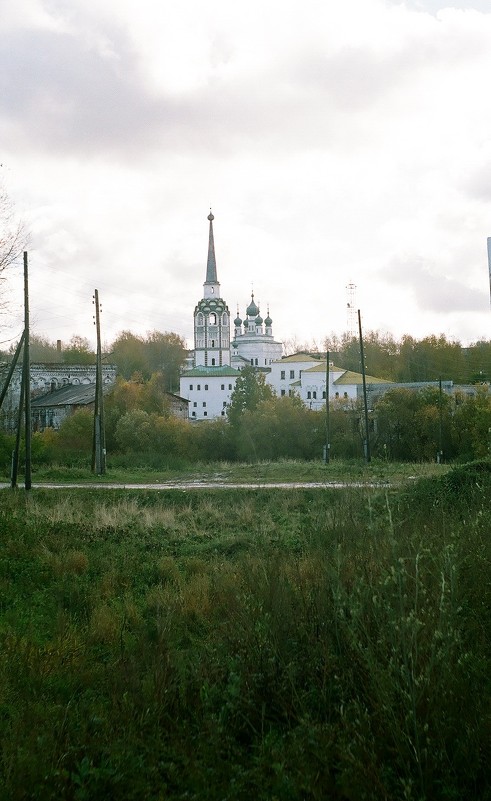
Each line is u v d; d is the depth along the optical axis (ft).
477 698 22.20
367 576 29.19
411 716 21.30
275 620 28.30
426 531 36.78
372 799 19.49
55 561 53.42
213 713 24.70
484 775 20.48
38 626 39.22
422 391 223.71
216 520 81.25
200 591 42.29
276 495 98.12
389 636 23.21
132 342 489.26
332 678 24.85
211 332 529.86
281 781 20.79
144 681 27.45
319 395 401.29
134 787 21.57
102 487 126.41
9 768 21.79
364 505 48.14
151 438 231.09
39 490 117.60
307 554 41.11
